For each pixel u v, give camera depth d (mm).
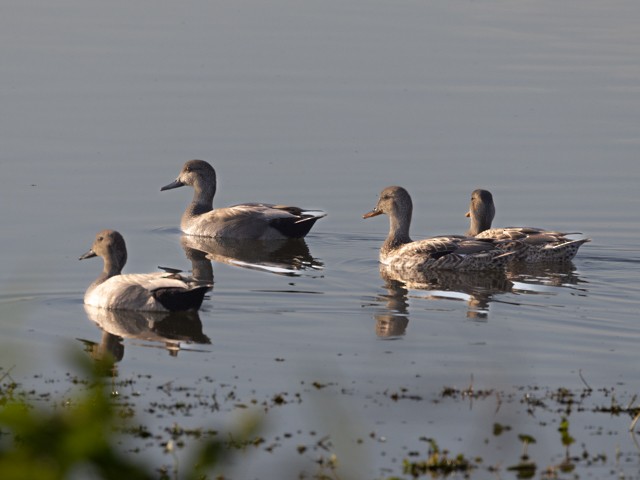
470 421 13531
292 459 12320
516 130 30797
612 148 29297
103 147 28812
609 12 46750
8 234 22797
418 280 20891
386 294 19734
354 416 13633
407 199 22891
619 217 24719
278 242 24438
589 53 39562
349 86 34906
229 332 17125
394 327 17516
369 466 12219
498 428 13273
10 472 7059
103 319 17781
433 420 13555
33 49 37938
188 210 25453
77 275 20469
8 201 24875
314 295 19531
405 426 13336
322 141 29844
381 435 13062
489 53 39375
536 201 25766
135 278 18594
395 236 22891
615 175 27344
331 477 11891
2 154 27906
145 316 17953
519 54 39250
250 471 11992
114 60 37000
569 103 33406
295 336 16969
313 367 15492
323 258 22812
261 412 13648
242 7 46094
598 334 17203
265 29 42219
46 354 15930
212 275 21062
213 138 29859
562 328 17516
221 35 41062
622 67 37625
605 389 14734
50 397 13922
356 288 20172
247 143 29625
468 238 22188
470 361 15875
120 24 42344
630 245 23109
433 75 36375
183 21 43219
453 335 17109
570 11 46781
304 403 14008
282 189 26719
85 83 34312
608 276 21094
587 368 15633
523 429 13289
